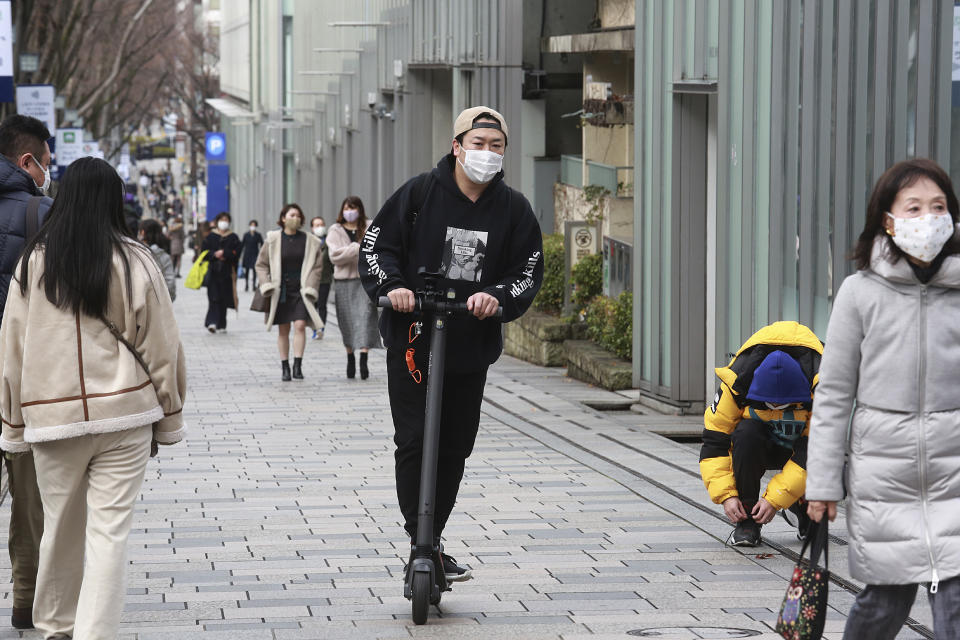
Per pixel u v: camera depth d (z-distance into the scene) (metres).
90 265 8.99
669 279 23.12
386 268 10.31
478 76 36.81
